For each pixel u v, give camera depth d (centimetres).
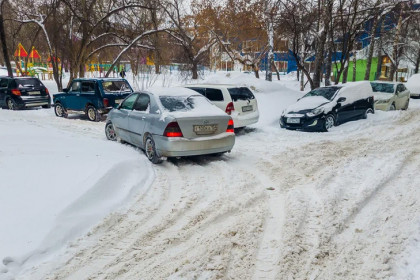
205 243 345
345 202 443
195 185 522
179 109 647
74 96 1252
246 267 303
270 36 2003
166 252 331
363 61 3456
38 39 2725
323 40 1531
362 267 300
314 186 507
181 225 388
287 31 1844
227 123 661
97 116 1182
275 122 1151
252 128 1064
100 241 352
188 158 684
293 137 928
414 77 2288
